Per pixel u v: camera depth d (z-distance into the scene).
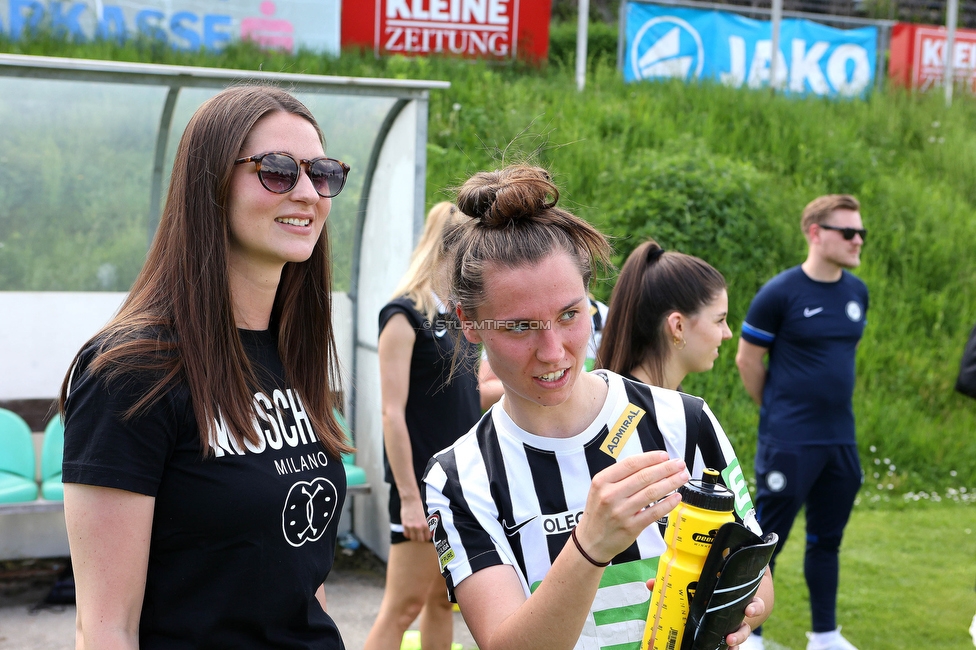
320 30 7.50
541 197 1.37
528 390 1.36
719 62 9.64
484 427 1.52
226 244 1.46
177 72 3.60
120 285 4.64
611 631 1.41
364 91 3.99
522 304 1.30
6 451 4.22
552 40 10.80
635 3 9.14
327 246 1.72
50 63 3.48
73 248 4.51
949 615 4.14
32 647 3.50
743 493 1.52
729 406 6.14
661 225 6.57
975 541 5.19
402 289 3.10
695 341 2.24
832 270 3.98
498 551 1.40
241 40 7.18
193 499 1.37
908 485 6.08
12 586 4.10
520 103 7.68
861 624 4.02
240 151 1.46
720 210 6.83
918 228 7.97
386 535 4.46
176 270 1.43
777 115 8.96
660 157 7.28
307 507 1.51
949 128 9.89
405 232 4.25
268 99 1.52
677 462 1.18
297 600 1.48
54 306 4.52
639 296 2.25
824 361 3.88
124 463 1.30
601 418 1.47
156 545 1.37
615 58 10.48
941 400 6.86
